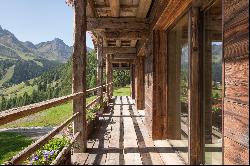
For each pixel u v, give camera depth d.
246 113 2.31
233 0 2.56
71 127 6.26
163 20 5.89
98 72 13.91
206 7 4.05
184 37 5.07
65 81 90.00
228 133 2.65
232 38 2.57
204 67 4.20
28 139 11.77
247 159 2.28
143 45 10.03
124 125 8.97
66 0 5.77
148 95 7.97
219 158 3.53
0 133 13.31
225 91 2.73
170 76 6.52
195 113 4.28
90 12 7.75
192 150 4.24
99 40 13.45
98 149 5.77
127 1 7.19
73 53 5.60
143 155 5.27
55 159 3.92
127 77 52.44
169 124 6.54
